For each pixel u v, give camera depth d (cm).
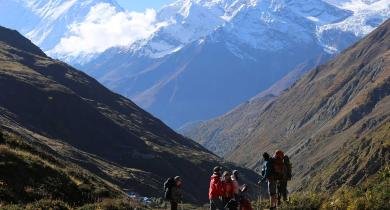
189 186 17288
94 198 3750
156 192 13050
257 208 3080
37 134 14275
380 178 2686
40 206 3103
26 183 3422
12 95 17312
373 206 2419
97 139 17725
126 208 3684
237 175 2747
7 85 17725
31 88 18188
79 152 13988
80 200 3644
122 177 12938
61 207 3222
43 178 3584
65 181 3728
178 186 3172
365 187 2689
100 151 17138
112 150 17612
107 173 12738
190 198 13538
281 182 2933
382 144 13575
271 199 2816
